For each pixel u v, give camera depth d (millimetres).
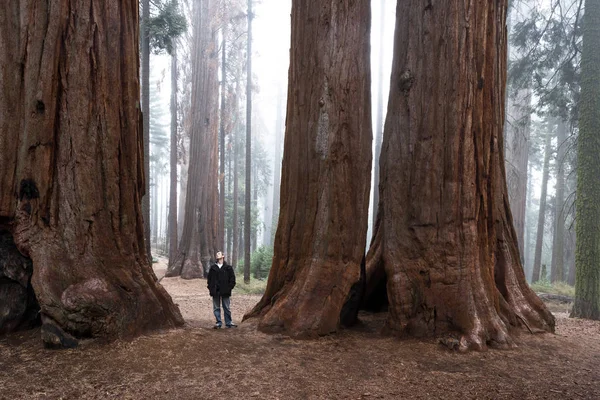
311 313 7516
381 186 8977
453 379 5758
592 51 12320
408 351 6879
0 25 6488
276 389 5207
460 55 7914
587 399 5227
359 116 8328
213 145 21922
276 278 8625
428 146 8094
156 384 5098
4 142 6465
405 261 8039
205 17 22078
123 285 6539
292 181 8578
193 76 22156
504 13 9102
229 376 5488
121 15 6957
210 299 14734
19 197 6402
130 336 6270
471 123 8008
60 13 6426
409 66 8438
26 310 6523
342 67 8258
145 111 15641
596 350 7488
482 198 8172
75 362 5457
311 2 8492
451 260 7680
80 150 6516
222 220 27156
